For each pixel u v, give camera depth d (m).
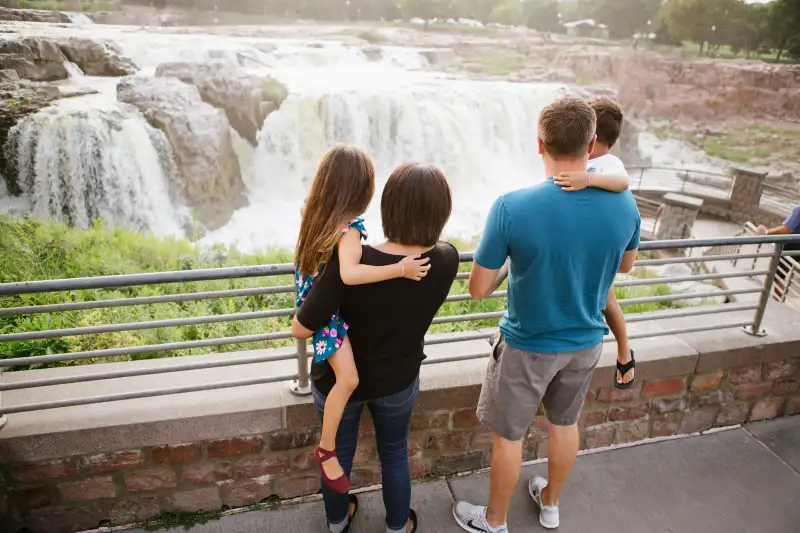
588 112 1.89
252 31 65.38
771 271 3.36
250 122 21.88
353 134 24.12
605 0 85.81
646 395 3.31
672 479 3.10
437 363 3.08
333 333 1.92
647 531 2.74
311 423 2.68
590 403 3.24
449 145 25.52
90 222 18.44
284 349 3.17
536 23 107.62
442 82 30.88
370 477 2.94
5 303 5.08
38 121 17.38
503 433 2.35
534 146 28.59
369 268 1.78
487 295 2.14
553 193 1.91
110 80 26.48
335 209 1.79
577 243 1.93
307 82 28.58
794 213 5.28
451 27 89.88
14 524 2.52
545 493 2.68
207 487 2.69
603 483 3.05
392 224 1.82
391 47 51.72
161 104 19.50
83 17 51.69
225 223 20.56
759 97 45.31
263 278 6.26
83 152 17.88
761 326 3.66
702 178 27.16
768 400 3.61
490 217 2.00
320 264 1.87
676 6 68.75
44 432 2.38
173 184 19.75
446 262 1.93
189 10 74.25
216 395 2.67
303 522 2.70
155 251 8.32
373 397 2.05
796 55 62.34
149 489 2.62
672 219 15.38
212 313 5.25
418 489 2.94
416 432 2.94
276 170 22.73
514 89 28.33
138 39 32.62
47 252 7.34
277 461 2.73
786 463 3.27
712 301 6.89
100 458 2.50
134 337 4.43
